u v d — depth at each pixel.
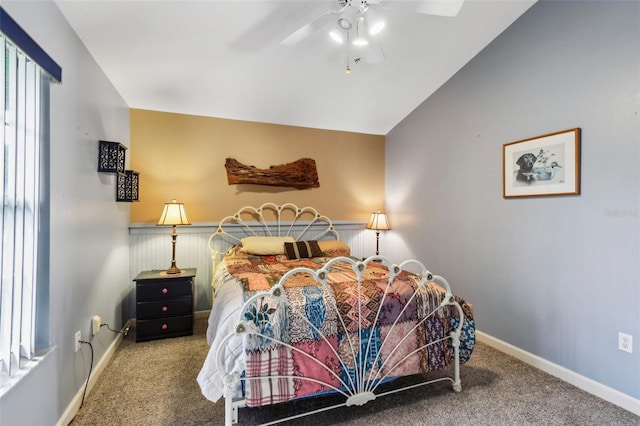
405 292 1.83
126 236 2.95
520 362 2.35
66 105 1.67
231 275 2.22
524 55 2.37
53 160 1.51
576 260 2.04
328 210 3.93
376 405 1.81
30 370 1.28
